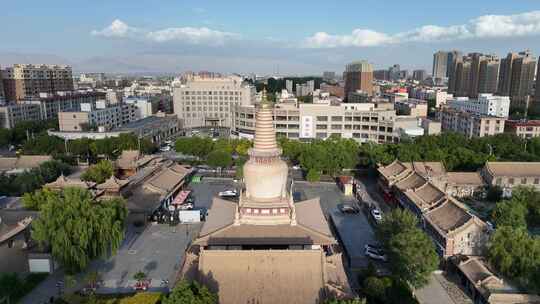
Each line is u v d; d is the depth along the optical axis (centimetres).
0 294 6450
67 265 7269
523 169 12950
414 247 7006
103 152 17300
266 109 7262
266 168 7144
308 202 8556
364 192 13475
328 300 5034
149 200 10869
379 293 6375
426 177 11888
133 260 8450
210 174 15638
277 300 5375
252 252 5725
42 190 10294
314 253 5725
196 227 10306
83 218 7512
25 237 7975
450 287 7450
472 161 14350
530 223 10244
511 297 6412
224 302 5353
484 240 7912
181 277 5775
